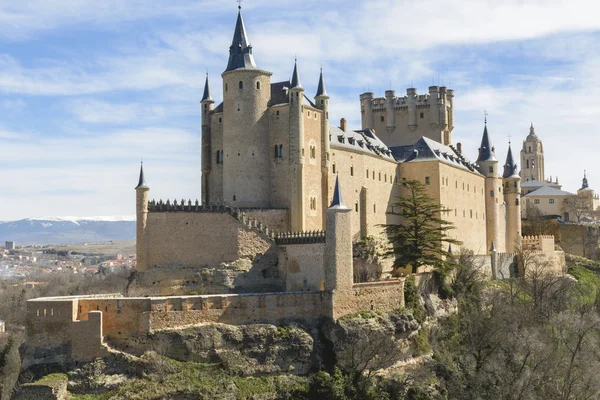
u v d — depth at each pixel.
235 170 115.62
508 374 98.88
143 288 100.44
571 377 100.81
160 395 80.38
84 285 179.38
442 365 100.31
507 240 187.00
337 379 89.06
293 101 113.00
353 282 104.88
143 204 102.25
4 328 143.12
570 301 143.88
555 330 117.81
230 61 118.25
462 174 159.88
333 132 127.25
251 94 115.56
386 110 181.00
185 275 102.00
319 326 93.31
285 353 89.38
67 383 80.06
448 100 181.62
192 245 103.06
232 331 87.44
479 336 108.12
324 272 95.56
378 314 98.50
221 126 121.19
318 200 116.69
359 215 128.50
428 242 122.06
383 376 94.25
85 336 82.56
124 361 81.94
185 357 84.44
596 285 172.38
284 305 91.88
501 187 183.50
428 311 111.00
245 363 86.94
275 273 105.19
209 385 82.81
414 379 95.06
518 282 147.88
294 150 112.56
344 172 123.81
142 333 83.56
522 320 117.56
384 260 125.19
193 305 86.62
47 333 83.31
